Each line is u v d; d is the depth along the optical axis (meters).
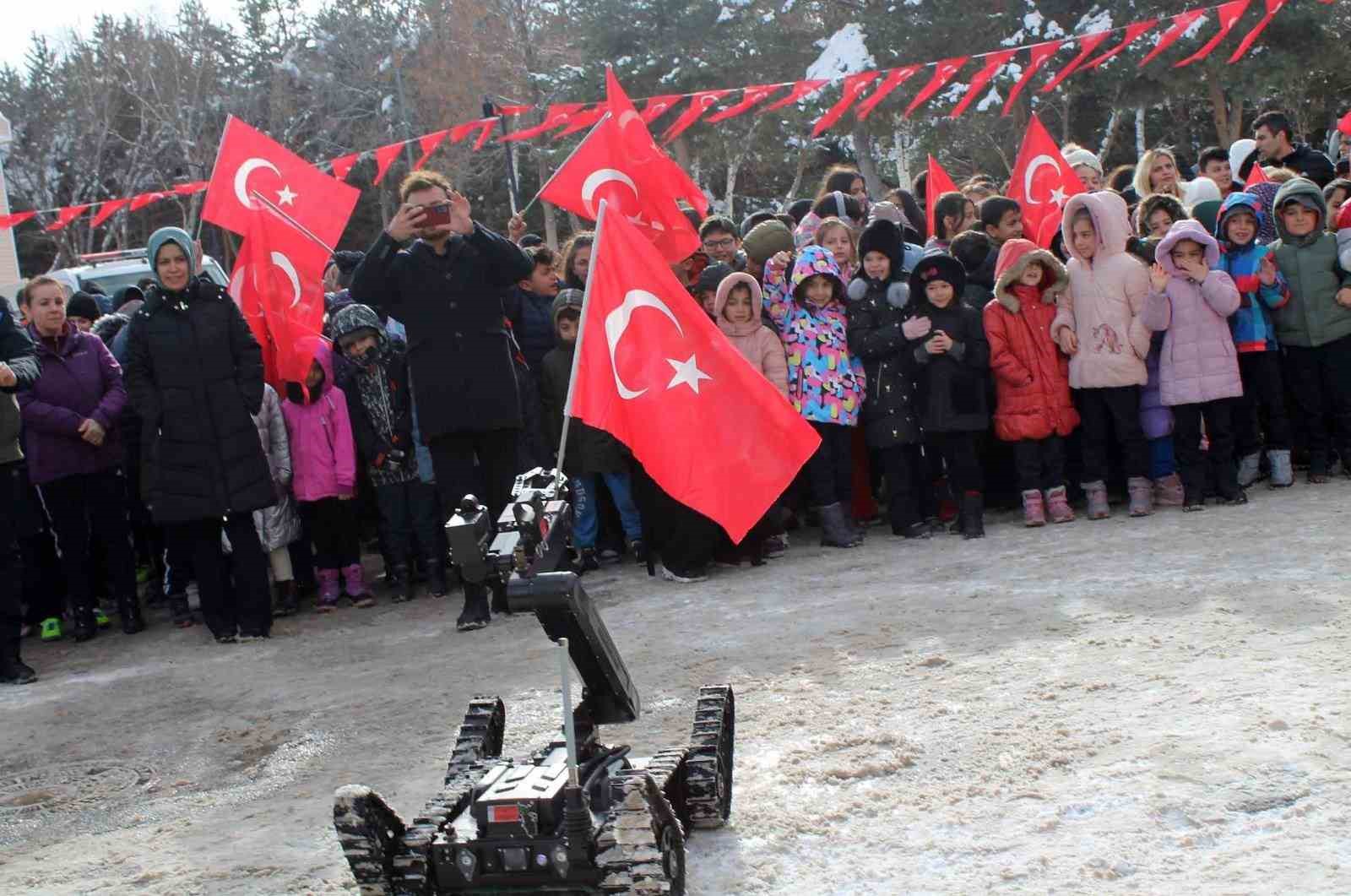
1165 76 27.75
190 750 6.17
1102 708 4.97
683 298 5.02
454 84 41.03
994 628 6.31
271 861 4.49
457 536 3.45
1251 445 9.07
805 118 30.55
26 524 9.16
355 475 9.09
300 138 47.12
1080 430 9.35
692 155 37.28
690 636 6.96
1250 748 4.37
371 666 7.38
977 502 8.74
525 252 9.59
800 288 8.83
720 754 4.28
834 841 4.07
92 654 8.72
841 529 8.98
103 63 44.41
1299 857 3.59
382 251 7.70
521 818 3.43
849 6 32.72
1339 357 8.80
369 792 3.51
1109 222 8.59
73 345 8.98
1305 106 36.22
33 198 44.69
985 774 4.46
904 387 8.93
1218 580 6.67
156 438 8.34
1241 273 8.70
